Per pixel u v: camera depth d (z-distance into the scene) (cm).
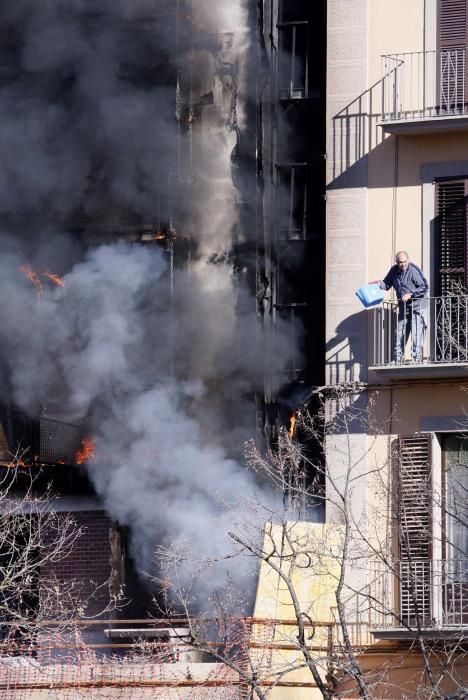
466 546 4831
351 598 4547
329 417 5012
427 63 5072
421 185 5038
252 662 4322
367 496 4909
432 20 5094
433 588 4734
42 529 5100
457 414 4906
